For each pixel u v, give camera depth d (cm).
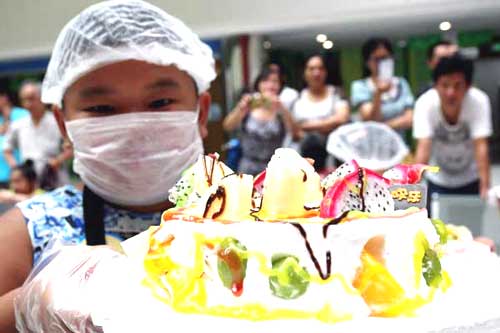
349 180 69
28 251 103
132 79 100
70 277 73
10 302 82
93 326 65
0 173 374
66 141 119
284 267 64
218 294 66
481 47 422
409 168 84
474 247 88
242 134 284
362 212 67
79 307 68
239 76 385
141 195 105
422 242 68
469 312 64
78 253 80
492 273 76
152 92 102
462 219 173
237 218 69
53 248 87
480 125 244
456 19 372
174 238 71
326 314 62
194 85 111
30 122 351
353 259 64
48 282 73
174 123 102
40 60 443
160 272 71
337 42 437
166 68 102
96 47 97
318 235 64
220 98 378
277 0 370
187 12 382
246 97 281
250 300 64
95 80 100
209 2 378
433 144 251
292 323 62
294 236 64
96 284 71
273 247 65
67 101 106
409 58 432
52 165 311
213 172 81
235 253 65
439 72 238
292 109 290
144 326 62
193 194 80
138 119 99
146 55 98
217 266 67
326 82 293
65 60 101
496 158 442
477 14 357
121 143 100
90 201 107
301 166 71
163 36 101
